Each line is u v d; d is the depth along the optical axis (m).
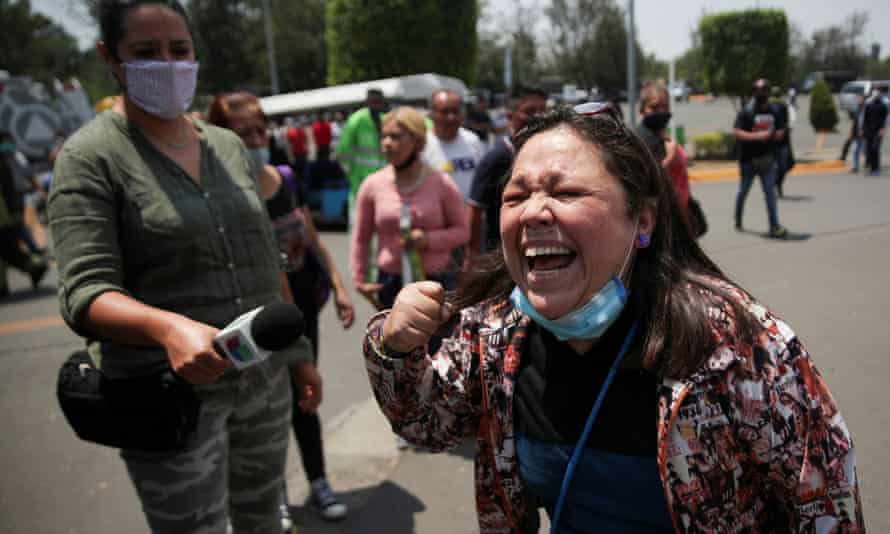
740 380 1.05
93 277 1.61
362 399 4.25
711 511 1.06
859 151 13.10
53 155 14.17
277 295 2.05
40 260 8.41
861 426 3.17
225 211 1.88
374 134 4.48
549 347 1.23
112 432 1.71
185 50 1.83
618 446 1.13
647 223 1.18
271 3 39.81
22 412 4.55
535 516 1.38
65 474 3.69
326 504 2.99
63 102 23.41
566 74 39.38
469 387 1.34
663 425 1.06
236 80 38.84
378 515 2.99
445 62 16.50
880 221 7.96
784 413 1.04
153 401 1.66
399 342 1.21
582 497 1.19
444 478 3.26
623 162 1.10
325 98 13.98
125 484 3.56
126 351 1.75
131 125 1.79
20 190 8.91
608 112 1.16
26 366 5.46
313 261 3.07
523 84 3.84
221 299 1.86
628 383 1.14
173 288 1.79
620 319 1.17
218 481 1.89
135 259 1.76
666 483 1.06
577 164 1.08
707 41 17.17
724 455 1.06
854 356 3.97
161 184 1.77
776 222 7.51
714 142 16.42
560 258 1.11
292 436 3.88
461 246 3.45
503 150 3.27
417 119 3.31
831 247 6.81
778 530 1.15
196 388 1.81
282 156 3.62
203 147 1.93
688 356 1.05
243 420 1.99
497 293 1.39
